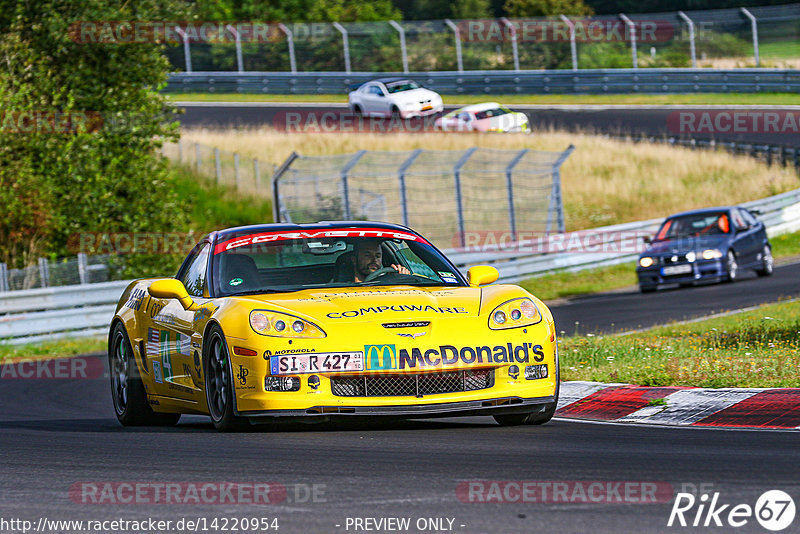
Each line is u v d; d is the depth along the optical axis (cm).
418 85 15600
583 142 14538
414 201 11925
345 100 17612
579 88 17350
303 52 18938
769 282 7662
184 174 12925
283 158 13588
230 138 14462
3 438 2650
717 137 15212
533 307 2494
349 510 1589
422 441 2269
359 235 2823
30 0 8612
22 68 8494
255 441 2316
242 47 19050
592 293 8475
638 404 2770
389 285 2650
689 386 2995
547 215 11050
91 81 8744
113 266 8569
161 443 2398
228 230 2870
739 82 16562
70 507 1688
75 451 2333
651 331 4988
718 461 1931
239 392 2359
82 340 6688
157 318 2892
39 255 8419
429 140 14375
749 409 2542
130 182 8788
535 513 1548
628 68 17462
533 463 1955
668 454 2031
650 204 12888
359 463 1984
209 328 2520
